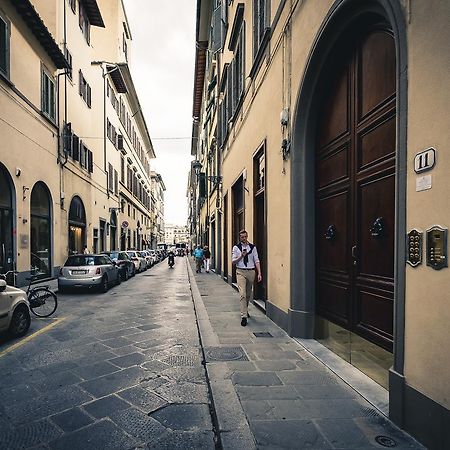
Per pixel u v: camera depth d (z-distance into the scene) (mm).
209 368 4332
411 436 2826
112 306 9422
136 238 42125
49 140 15172
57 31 16250
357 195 4242
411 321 2850
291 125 5941
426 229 2664
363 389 3688
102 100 25031
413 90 2824
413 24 2830
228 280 14344
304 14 5438
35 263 14070
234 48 12297
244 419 3090
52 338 6062
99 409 3426
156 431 3033
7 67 11625
